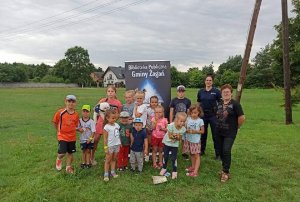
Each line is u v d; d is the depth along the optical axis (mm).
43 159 4211
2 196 3029
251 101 15477
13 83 44219
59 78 54125
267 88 35812
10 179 3426
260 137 5734
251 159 4219
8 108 11445
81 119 3785
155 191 3125
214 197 2994
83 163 3836
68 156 3666
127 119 3662
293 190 3156
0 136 5887
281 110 10930
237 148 4848
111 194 3061
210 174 3609
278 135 5934
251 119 8586
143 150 3740
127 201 2932
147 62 4426
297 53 11586
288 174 3641
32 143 5223
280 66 14000
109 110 3537
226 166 3410
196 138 3605
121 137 3639
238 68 44562
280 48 13398
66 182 3316
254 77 36812
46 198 2969
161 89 4410
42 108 11461
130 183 3312
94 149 3910
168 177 3494
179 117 3465
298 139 5523
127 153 3734
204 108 4250
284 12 7422
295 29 11773
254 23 6352
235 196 3014
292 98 8281
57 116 3635
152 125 3861
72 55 55594
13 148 4824
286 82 7547
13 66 49625
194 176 3510
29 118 8656
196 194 3061
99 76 56344
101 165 3922
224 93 3461
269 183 3344
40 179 3393
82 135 3773
